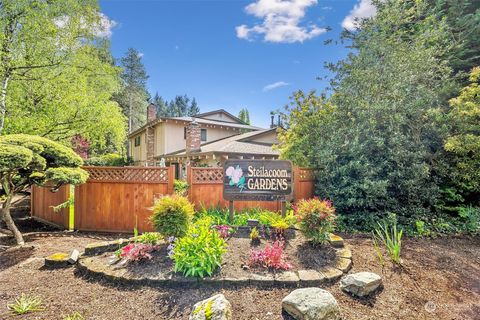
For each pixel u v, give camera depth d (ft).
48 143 15.56
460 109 18.02
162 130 59.26
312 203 13.17
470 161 18.19
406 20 22.99
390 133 18.93
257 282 9.66
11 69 27.68
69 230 18.66
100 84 35.12
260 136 52.60
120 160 72.79
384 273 10.88
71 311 8.31
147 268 10.48
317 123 23.91
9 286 9.90
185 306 8.59
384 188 17.65
